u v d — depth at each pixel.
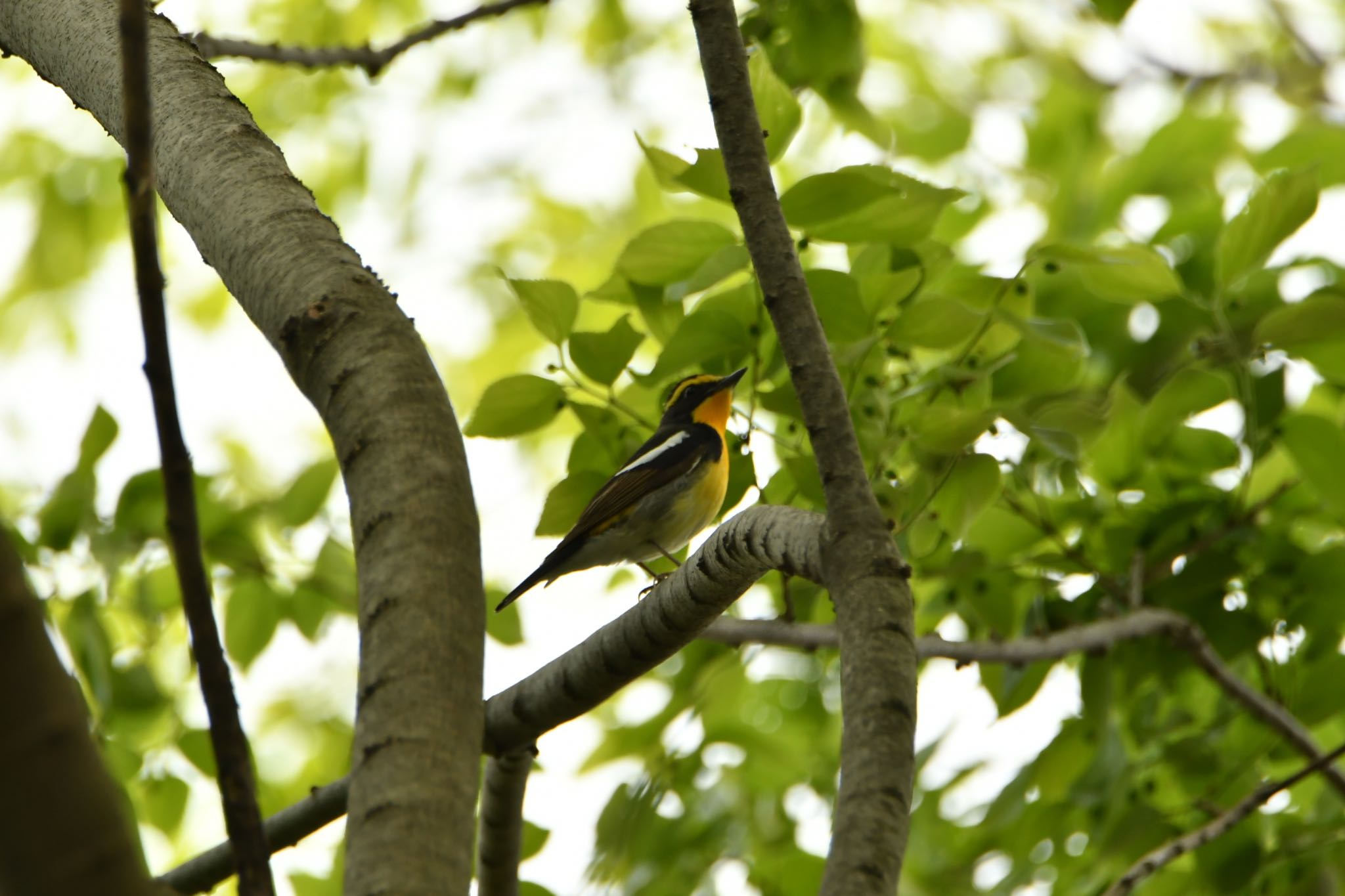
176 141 5.71
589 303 17.80
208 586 3.97
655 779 11.43
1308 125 13.52
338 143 18.69
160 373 3.87
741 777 12.66
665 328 8.84
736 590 6.02
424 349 4.75
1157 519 10.00
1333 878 9.66
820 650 11.33
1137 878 8.59
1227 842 9.74
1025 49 18.31
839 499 4.96
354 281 4.84
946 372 8.38
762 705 13.83
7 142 17.72
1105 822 10.24
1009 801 10.66
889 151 10.88
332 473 10.95
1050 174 17.47
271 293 4.93
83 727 3.09
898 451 8.96
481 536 4.44
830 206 7.62
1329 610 9.95
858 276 8.95
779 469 8.84
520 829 8.02
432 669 4.05
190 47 6.26
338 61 9.71
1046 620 10.20
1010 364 9.86
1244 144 15.27
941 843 12.40
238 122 5.73
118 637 11.09
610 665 6.48
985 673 10.38
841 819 4.09
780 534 5.47
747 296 8.54
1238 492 9.98
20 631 3.01
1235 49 18.31
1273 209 9.08
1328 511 10.10
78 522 10.02
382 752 3.92
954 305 8.16
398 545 4.24
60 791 3.02
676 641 6.32
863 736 4.28
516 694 6.86
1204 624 10.13
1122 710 10.73
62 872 3.03
